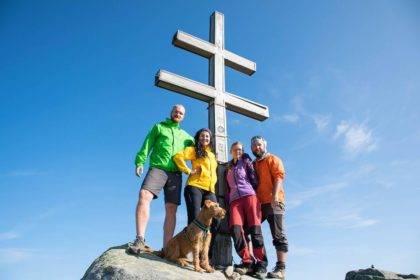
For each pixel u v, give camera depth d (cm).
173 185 396
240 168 415
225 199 429
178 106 422
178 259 352
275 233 395
